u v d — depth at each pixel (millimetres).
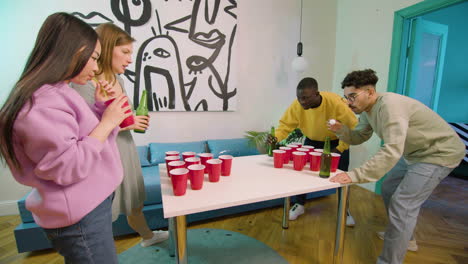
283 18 2928
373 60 2723
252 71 2879
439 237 1842
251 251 1632
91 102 1067
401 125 1158
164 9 2379
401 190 1351
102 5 2189
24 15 2014
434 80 3061
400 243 1315
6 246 1694
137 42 2328
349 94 1311
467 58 3877
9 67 2035
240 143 2693
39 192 654
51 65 617
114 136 868
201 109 2670
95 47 697
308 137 2154
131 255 1572
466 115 4066
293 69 2832
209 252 1616
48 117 586
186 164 1147
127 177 1268
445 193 2768
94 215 743
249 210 2246
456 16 3611
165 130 2588
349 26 3018
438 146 1293
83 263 743
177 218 899
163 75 2463
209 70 2637
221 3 2584
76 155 618
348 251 1658
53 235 711
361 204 2453
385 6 2547
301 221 2094
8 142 585
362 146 2875
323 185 1081
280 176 1194
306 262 1539
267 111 3041
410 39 2451
